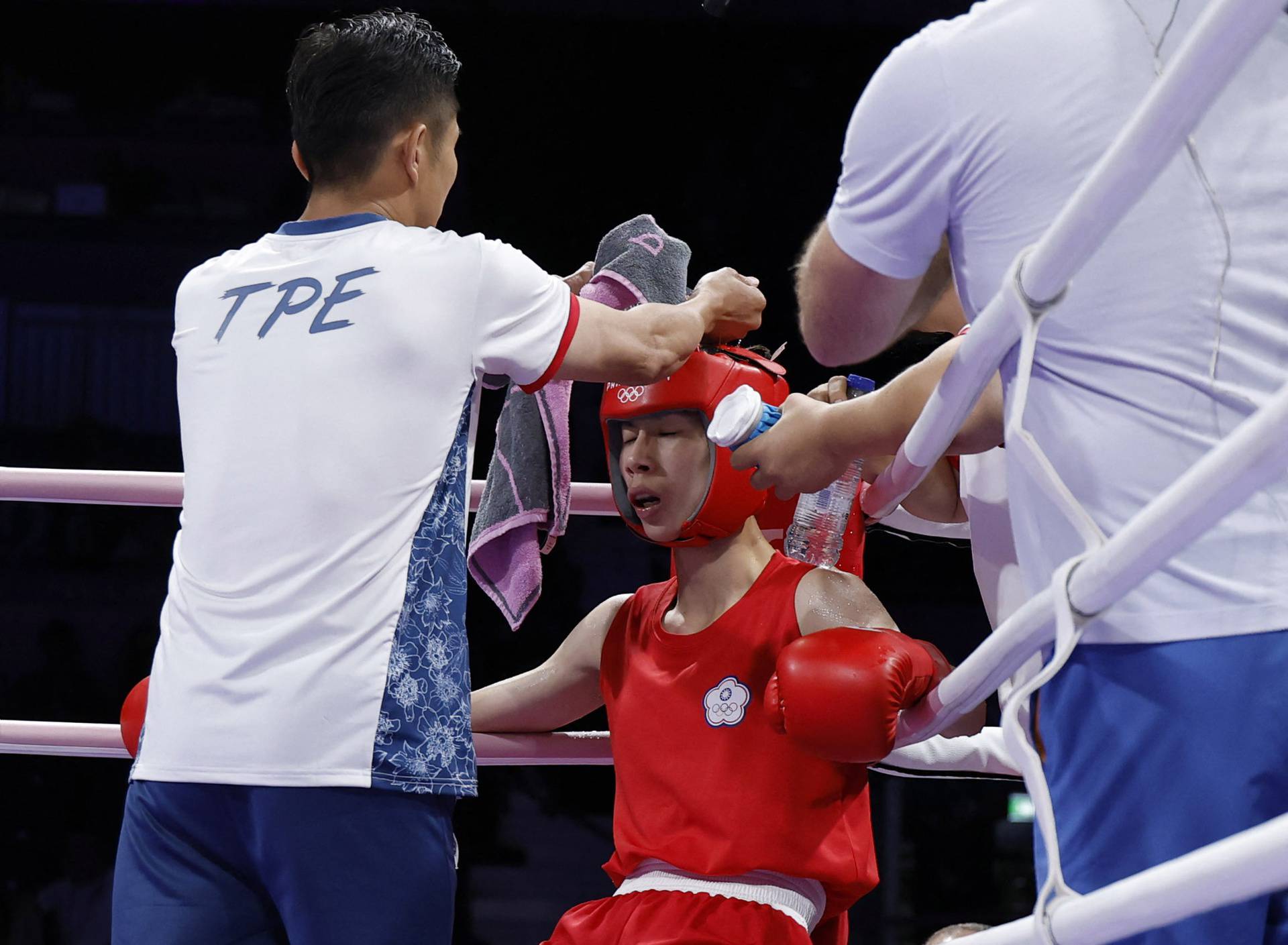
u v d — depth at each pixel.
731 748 3.03
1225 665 1.85
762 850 2.95
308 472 2.63
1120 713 1.89
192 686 2.61
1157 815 1.85
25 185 11.45
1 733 3.56
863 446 2.56
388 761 2.54
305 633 2.57
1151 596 1.89
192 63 11.52
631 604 3.41
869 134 2.19
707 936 2.86
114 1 11.45
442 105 3.01
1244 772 1.82
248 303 2.82
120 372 11.30
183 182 11.50
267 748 2.53
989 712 3.94
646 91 11.52
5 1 11.40
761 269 11.35
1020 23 2.09
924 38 2.15
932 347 4.93
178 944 2.59
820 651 2.66
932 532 3.52
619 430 3.24
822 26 11.33
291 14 11.48
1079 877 1.91
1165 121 1.50
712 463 3.04
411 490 2.67
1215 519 1.47
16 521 10.59
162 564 10.68
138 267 11.41
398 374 2.68
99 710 9.70
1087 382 1.98
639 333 2.89
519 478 3.27
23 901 8.97
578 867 9.38
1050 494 1.79
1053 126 2.03
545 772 9.50
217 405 2.75
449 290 2.74
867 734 2.59
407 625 2.62
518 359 2.78
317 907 2.52
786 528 3.44
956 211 2.16
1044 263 1.75
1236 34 1.39
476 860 9.38
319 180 2.98
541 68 11.55
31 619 10.55
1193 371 1.93
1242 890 1.32
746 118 11.51
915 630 10.31
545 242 11.65
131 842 2.69
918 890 8.66
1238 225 1.95
